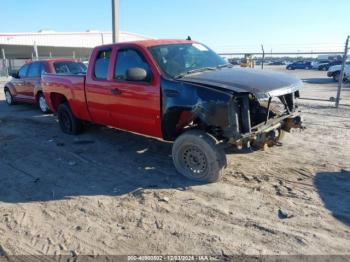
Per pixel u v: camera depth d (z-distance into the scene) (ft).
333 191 14.51
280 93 14.82
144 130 18.13
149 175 17.10
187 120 16.29
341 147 20.35
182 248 11.00
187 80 15.60
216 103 14.30
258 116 16.88
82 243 11.51
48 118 32.65
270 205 13.48
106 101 19.72
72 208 13.99
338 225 11.91
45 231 12.34
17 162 19.88
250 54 44.37
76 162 19.44
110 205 14.11
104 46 19.86
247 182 15.69
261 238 11.34
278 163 17.85
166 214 13.17
